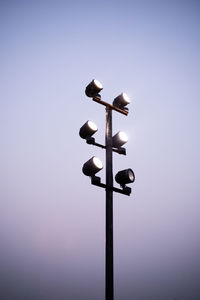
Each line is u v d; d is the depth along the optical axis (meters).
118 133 6.27
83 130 5.93
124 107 6.73
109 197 5.29
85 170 5.44
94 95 6.23
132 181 5.82
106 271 4.66
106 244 4.87
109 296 4.45
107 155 5.77
